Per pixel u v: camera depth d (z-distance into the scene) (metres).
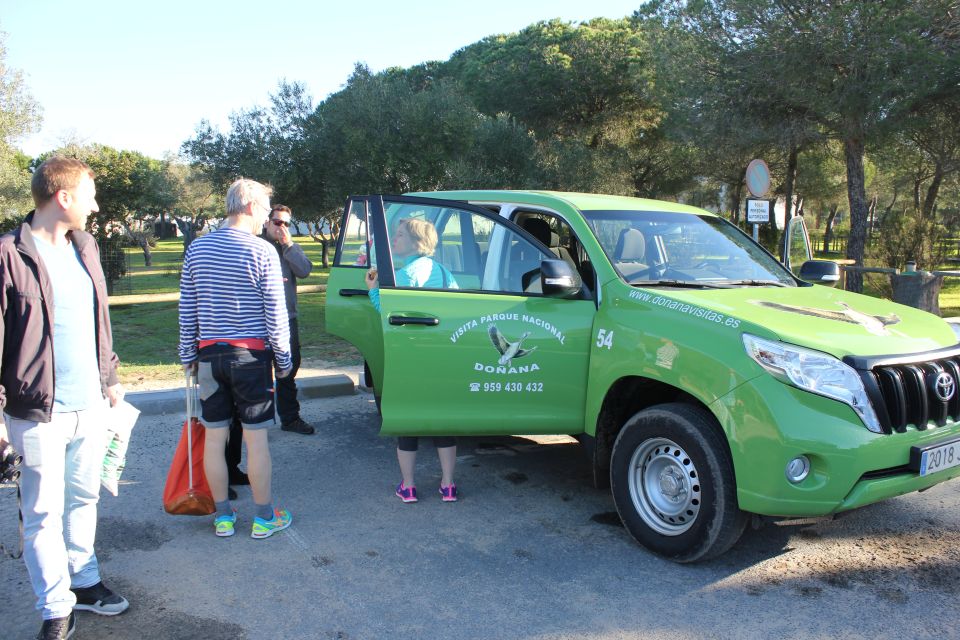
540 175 21.19
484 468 5.02
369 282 4.46
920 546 3.85
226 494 3.84
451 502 4.39
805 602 3.26
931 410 3.37
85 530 3.01
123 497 4.38
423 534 3.94
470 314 3.98
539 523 4.10
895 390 3.22
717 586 3.39
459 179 16.78
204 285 3.55
